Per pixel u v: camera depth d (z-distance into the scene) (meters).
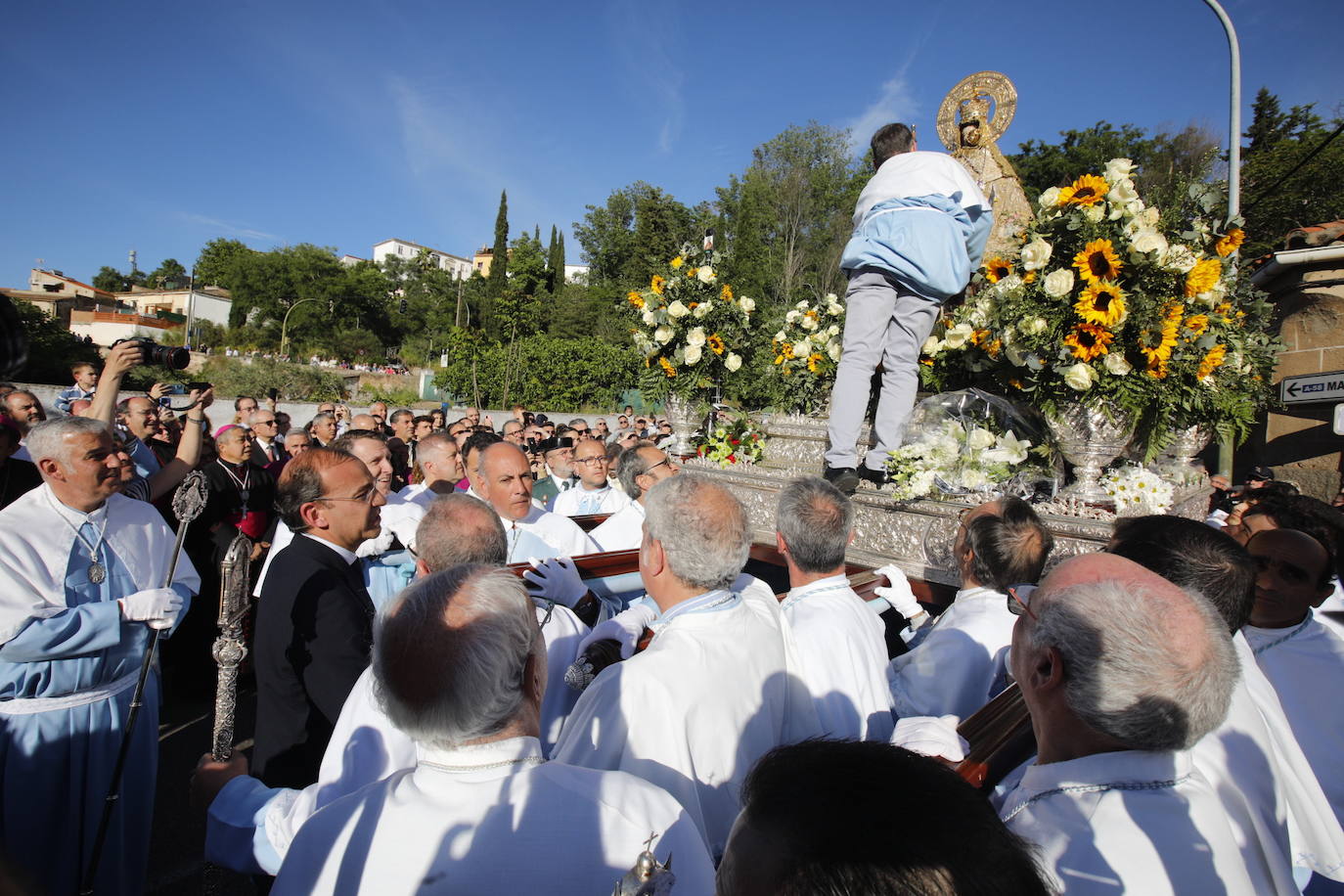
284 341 60.53
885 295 4.52
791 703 2.33
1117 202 4.19
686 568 2.06
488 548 2.50
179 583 3.29
